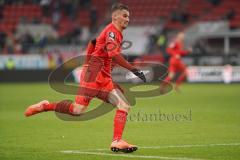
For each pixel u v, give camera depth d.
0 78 106.31
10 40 115.56
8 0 129.25
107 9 124.19
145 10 123.06
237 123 42.38
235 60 104.19
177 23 118.62
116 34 27.91
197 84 99.62
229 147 30.30
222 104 59.50
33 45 114.38
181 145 31.20
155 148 29.98
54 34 119.06
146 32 115.75
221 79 100.75
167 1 123.88
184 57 106.88
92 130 38.84
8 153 28.59
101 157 27.08
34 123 43.38
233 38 108.06
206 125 41.09
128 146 27.56
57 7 126.38
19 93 78.50
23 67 106.94
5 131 38.38
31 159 26.78
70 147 30.77
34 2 129.00
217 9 120.44
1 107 58.34
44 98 69.50
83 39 115.75
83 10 125.75
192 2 122.94
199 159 26.23
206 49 109.38
